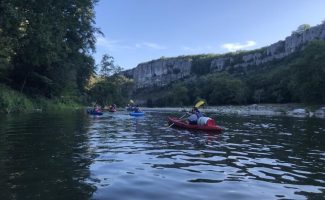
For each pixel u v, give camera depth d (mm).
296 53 138125
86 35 39062
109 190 5039
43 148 8648
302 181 5875
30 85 38500
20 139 10289
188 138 12016
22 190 4922
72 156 7652
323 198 4895
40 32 28234
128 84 95688
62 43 32594
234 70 186250
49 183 5320
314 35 143625
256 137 12648
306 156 8422
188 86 139875
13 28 26984
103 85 83312
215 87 116625
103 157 7695
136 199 4660
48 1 28516
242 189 5309
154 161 7434
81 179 5617
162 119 24375
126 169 6512
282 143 10914
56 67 38156
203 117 15898
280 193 5129
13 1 25969
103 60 84938
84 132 13102
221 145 10281
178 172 6395
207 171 6543
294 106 66750
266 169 6836
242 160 7793
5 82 34469
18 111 27547
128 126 17031
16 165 6566
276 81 96000
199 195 4938
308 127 18031
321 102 64750
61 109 38344
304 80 66500
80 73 53594
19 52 30984
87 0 34031
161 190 5133
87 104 73188
